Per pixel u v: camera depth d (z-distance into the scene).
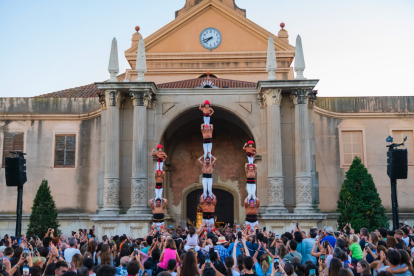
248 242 13.05
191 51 34.91
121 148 26.75
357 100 31.34
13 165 18.41
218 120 32.16
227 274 9.61
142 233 24.69
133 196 25.50
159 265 11.19
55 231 26.38
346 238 13.77
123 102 27.11
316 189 26.64
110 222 24.78
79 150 30.28
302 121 26.11
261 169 26.48
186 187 31.80
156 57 34.56
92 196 29.80
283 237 13.23
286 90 26.70
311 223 24.61
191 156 32.16
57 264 8.49
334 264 8.44
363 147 30.84
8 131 30.72
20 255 10.41
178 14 37.06
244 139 32.19
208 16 35.28
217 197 32.19
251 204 20.73
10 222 29.53
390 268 9.44
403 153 17.44
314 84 26.16
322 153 30.64
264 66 34.50
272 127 26.03
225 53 34.47
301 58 26.83
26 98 31.05
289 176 26.53
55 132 30.59
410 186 30.58
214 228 20.11
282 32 35.94
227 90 27.25
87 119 30.58
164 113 27.16
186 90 27.25
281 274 9.34
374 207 25.42
